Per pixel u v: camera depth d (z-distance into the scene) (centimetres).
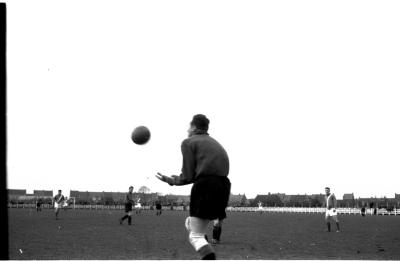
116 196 13525
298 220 3784
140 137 589
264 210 9612
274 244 1387
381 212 7569
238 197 14375
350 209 7888
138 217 4031
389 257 1051
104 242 1380
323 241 1528
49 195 13338
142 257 999
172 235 1711
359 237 1741
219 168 526
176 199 14138
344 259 1005
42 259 941
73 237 1570
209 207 514
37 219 3186
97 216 4028
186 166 529
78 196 13338
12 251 1098
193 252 1111
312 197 13375
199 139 536
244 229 2298
